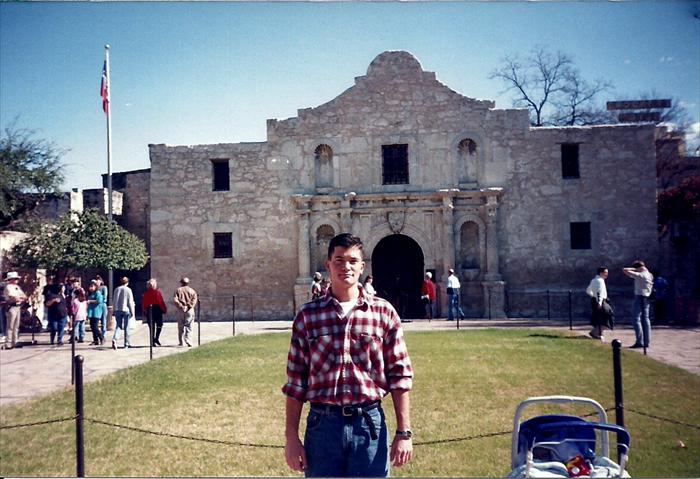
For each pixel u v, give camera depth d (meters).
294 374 4.32
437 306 22.08
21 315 18.69
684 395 8.90
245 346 14.62
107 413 8.47
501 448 6.79
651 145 21.80
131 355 13.98
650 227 21.72
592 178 22.05
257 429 7.65
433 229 22.34
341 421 4.14
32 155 19.48
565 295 21.77
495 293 21.62
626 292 21.59
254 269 22.72
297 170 22.83
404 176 22.72
